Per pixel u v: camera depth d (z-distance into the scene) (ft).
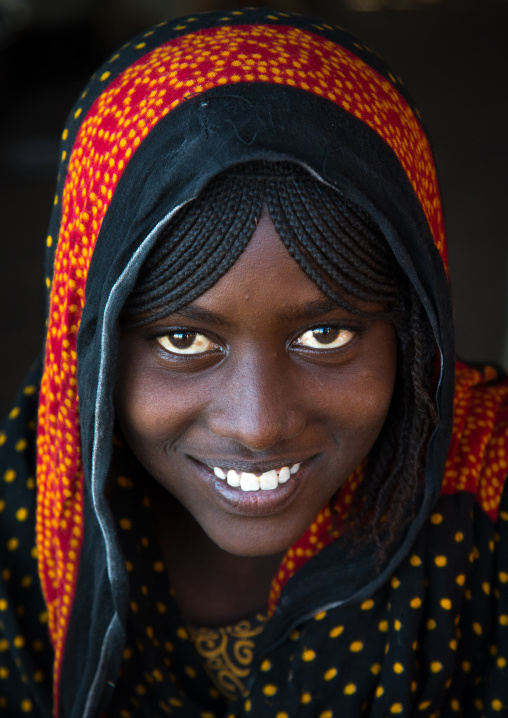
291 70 3.20
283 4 40.06
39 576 4.52
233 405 3.25
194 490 3.65
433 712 4.13
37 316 14.55
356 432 3.47
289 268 3.05
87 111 3.65
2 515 4.57
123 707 4.42
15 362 13.10
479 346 13.33
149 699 4.42
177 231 3.05
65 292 3.69
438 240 3.83
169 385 3.36
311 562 4.12
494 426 4.36
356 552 4.00
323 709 4.07
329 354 3.31
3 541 4.56
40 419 4.15
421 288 3.21
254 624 4.44
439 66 35.04
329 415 3.39
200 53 3.31
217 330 3.19
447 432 3.63
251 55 3.26
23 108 27.55
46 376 3.96
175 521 4.45
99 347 3.29
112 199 3.30
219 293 3.07
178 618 4.39
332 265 3.09
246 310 3.09
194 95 3.13
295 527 3.67
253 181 2.99
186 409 3.35
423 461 3.91
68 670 4.33
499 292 15.05
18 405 4.69
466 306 14.61
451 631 4.01
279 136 3.00
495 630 4.16
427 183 3.64
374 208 3.04
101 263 3.32
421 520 3.75
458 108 28.14
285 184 2.99
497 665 4.13
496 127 25.66
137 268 3.07
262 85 3.11
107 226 3.30
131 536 4.25
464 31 43.50
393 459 3.96
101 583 4.06
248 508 3.55
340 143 3.06
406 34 43.06
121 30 35.09
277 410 3.23
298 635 4.15
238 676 4.54
